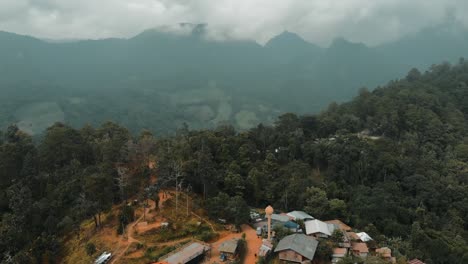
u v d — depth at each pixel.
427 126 128.00
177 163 80.69
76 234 67.12
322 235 66.81
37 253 60.94
